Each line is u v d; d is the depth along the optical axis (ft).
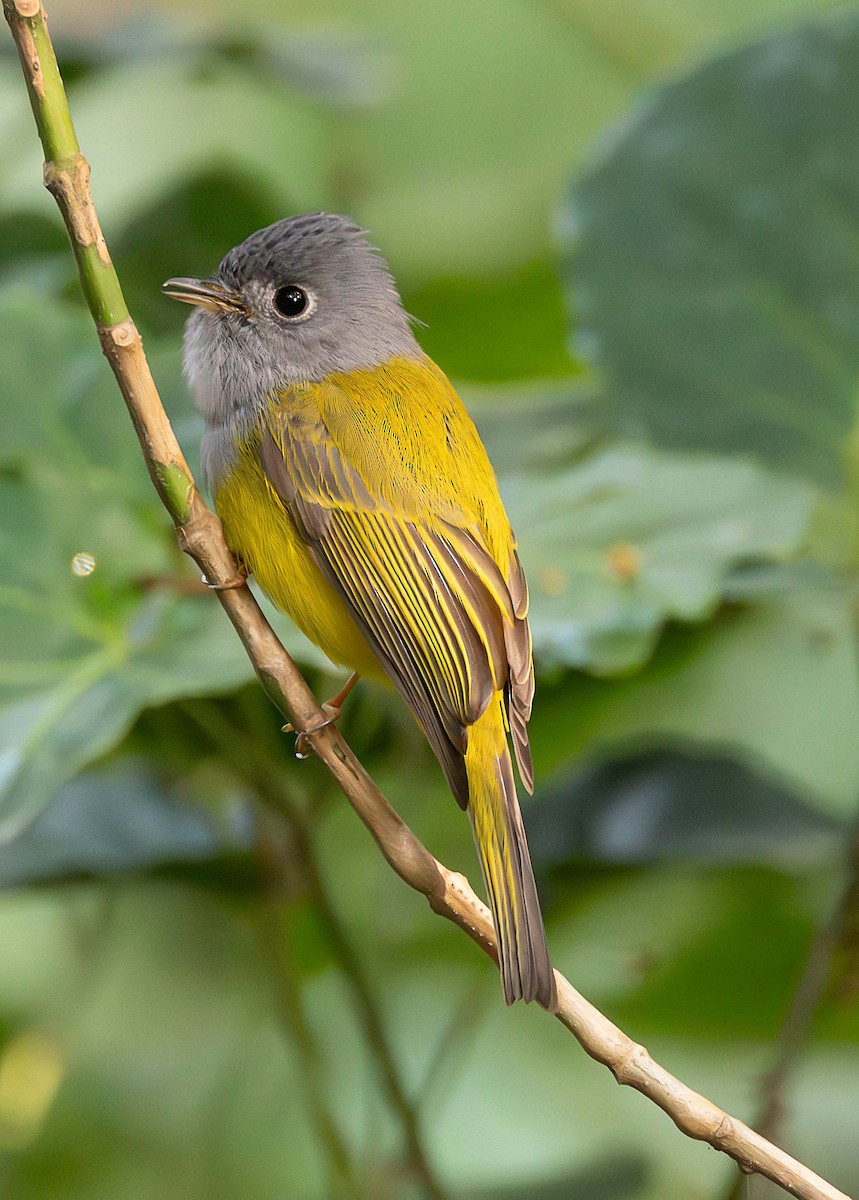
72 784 10.04
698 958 10.14
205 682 9.89
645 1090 9.70
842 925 9.96
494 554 9.87
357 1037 10.19
